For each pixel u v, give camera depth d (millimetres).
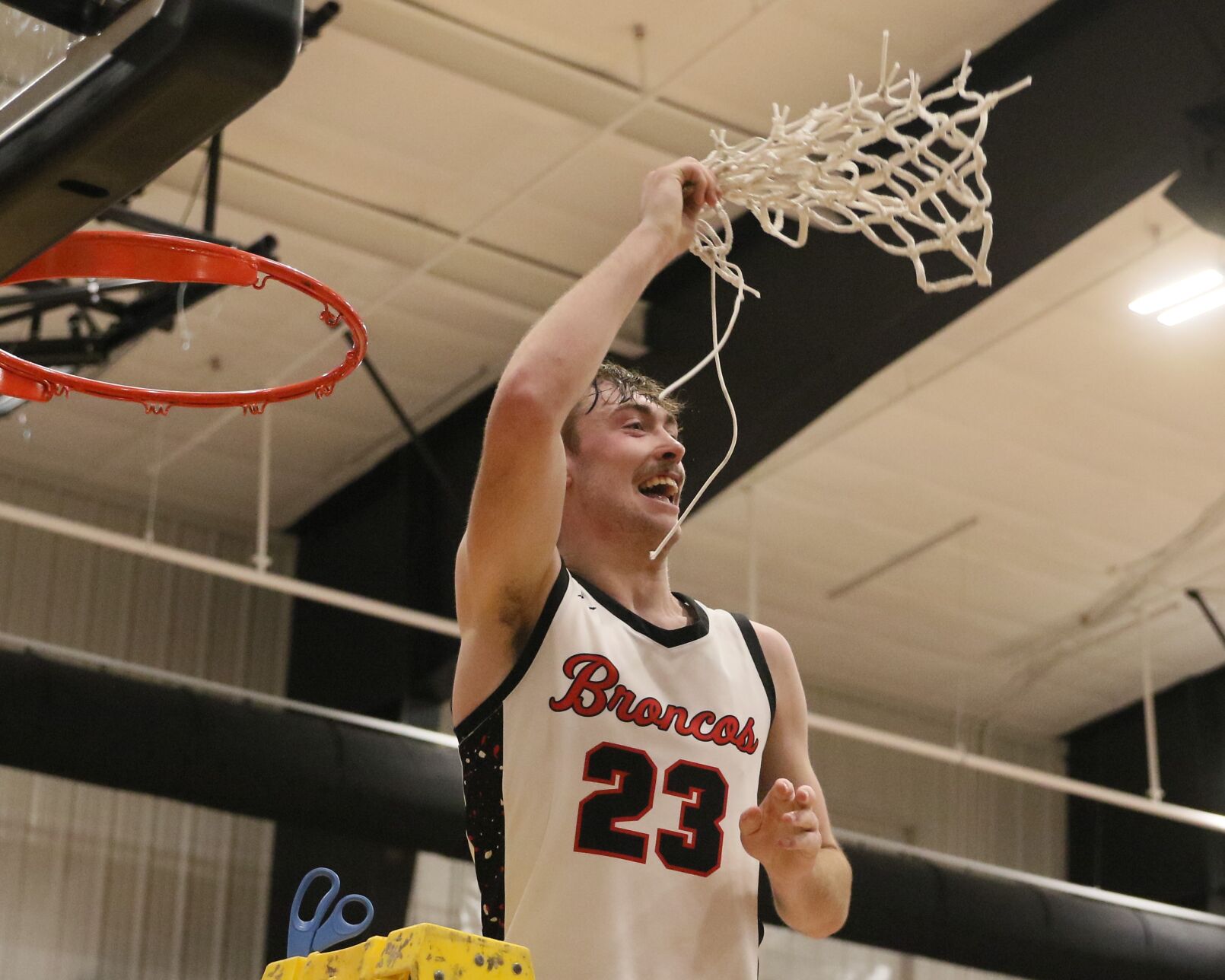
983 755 15914
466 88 8922
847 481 12516
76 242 3242
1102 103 7910
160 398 3652
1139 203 9648
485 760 2576
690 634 2723
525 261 10344
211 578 13008
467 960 1911
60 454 12383
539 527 2516
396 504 11992
